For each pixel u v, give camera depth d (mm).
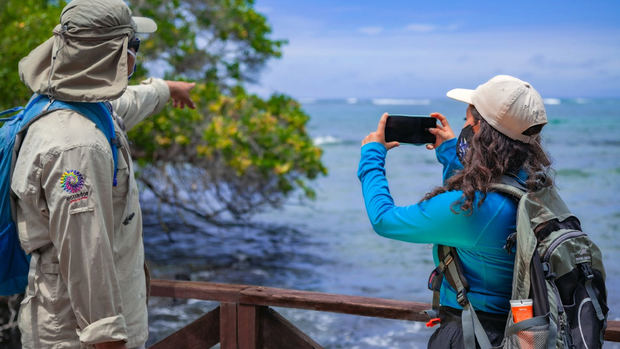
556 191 1713
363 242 13867
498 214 1644
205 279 10117
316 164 11883
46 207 1633
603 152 47406
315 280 10312
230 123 10750
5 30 8312
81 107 1669
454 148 1977
